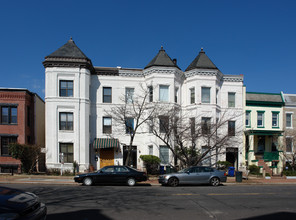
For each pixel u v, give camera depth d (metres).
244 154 24.98
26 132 22.89
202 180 16.06
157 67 23.44
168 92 23.61
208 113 23.69
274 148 26.03
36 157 20.91
